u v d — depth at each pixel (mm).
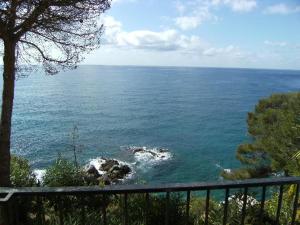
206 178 38594
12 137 54000
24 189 2865
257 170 24938
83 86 173250
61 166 11469
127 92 146125
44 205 6488
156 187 2879
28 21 7895
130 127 67625
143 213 6820
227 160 45500
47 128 62719
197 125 71875
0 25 7824
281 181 3109
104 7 8695
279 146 20859
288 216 7340
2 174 8523
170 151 49375
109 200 7637
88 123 70562
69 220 5570
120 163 41781
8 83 8453
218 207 8008
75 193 2861
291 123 21469
